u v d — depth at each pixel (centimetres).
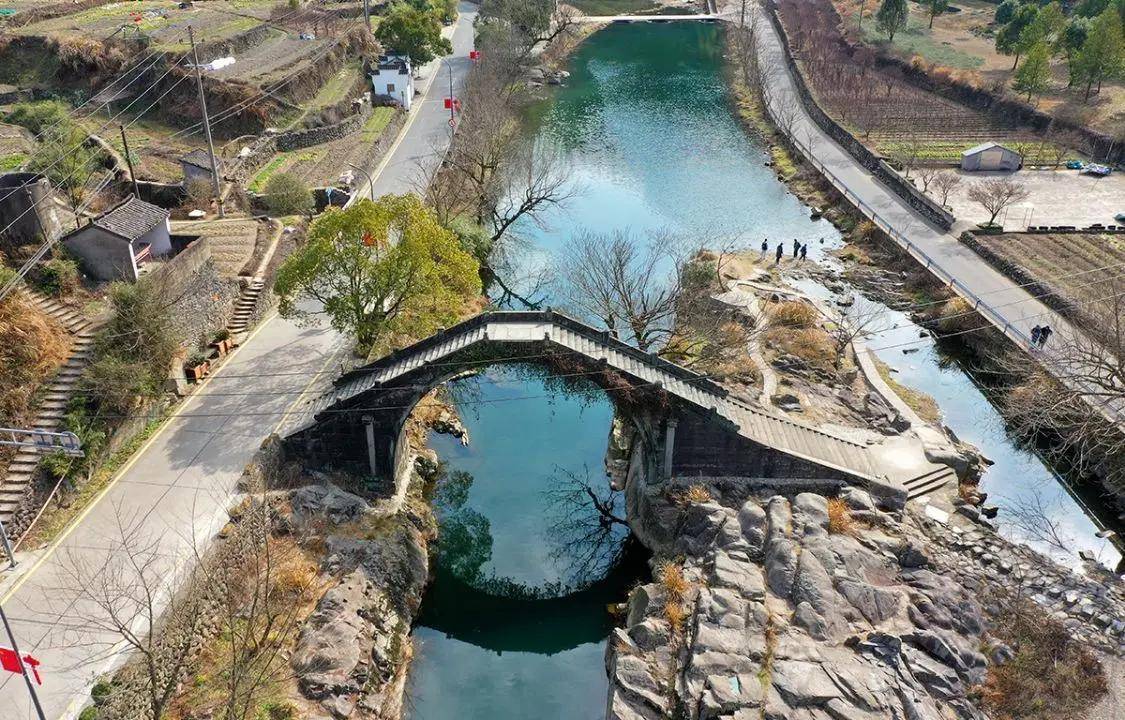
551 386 6494
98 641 3572
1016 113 11012
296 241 7162
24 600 3775
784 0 17438
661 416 4862
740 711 3656
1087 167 9525
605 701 4216
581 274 6412
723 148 11181
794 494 4969
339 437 4909
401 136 10256
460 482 5634
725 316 6744
